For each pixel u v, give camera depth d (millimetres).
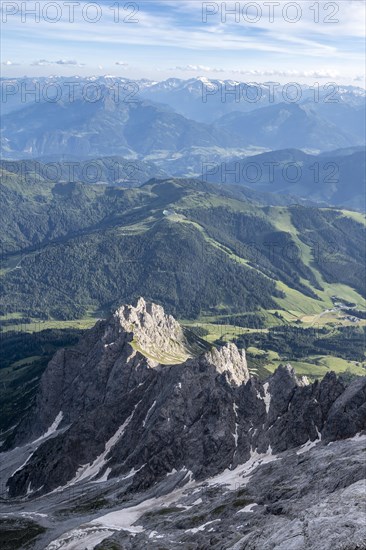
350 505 128500
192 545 148625
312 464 181750
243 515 158250
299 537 121250
